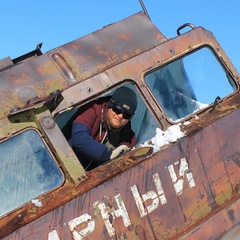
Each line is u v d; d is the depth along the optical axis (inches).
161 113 264.7
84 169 246.1
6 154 238.4
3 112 246.8
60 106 252.1
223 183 261.4
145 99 265.7
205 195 256.4
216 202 258.8
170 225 247.1
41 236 225.0
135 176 243.1
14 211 230.4
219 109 272.4
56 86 260.2
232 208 261.7
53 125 244.7
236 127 268.8
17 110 243.1
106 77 262.7
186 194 252.1
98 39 281.1
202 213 255.0
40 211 228.1
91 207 233.6
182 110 271.3
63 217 229.1
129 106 258.1
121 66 267.0
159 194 246.2
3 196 233.0
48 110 247.1
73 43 276.7
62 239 227.5
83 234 231.1
